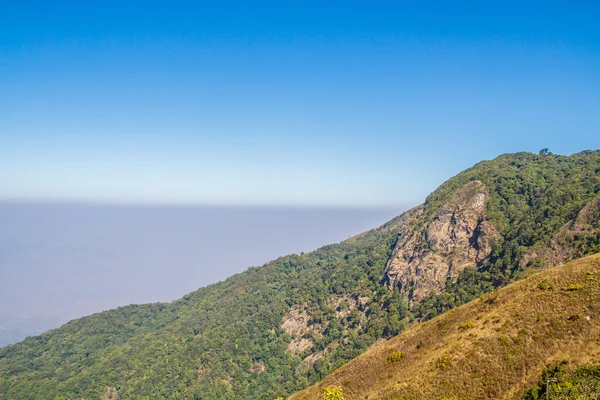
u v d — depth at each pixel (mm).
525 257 87062
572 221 86812
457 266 105188
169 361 129625
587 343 37156
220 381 115188
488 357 41469
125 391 120562
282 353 121500
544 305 44812
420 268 110562
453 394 39000
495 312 49312
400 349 56469
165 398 114250
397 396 41844
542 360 38062
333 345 112125
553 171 129375
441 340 51375
